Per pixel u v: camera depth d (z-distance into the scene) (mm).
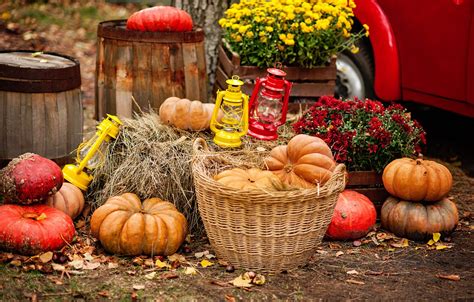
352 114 4797
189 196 4512
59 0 11438
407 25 5602
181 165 4453
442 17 5293
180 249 4270
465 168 6008
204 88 5375
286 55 5492
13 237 3918
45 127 4684
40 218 4047
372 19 5832
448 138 6637
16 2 10992
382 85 5836
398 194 4547
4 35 9492
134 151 4520
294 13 5492
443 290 3855
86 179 4605
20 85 4566
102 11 11477
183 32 5105
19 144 4645
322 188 3797
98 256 4074
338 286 3857
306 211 3830
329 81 5641
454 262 4242
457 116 7070
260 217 3791
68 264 3936
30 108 4621
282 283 3865
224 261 4066
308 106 5598
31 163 4125
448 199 4797
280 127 4934
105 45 5156
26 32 9719
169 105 4672
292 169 4090
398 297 3742
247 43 5461
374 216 4547
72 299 3574
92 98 7613
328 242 4488
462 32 5160
